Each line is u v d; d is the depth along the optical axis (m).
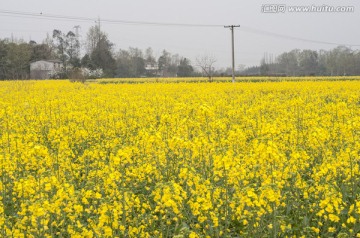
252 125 14.59
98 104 21.27
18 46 89.12
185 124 12.79
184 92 31.23
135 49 122.44
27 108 21.06
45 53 113.44
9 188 9.22
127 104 20.88
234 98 26.84
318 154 10.97
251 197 7.08
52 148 12.84
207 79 65.56
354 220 7.04
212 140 10.47
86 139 14.17
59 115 17.00
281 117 16.19
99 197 7.27
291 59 141.38
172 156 10.55
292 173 8.51
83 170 10.73
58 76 85.81
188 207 8.20
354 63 123.94
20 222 7.18
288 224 7.66
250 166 8.58
